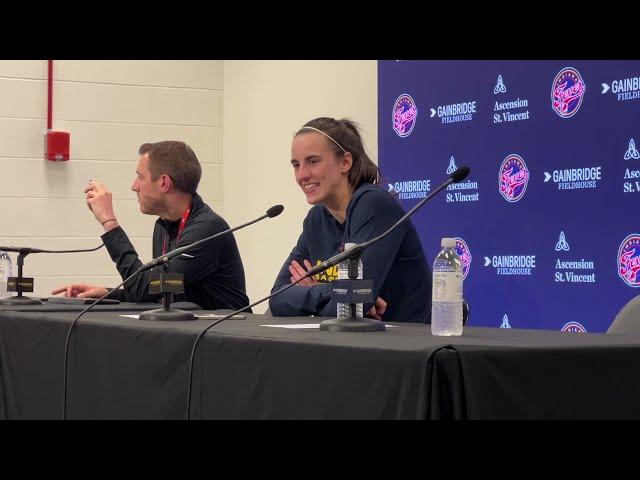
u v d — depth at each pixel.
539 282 3.55
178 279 2.03
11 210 4.93
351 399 1.25
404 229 2.20
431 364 1.13
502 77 3.71
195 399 1.57
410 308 2.23
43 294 4.98
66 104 5.07
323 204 2.41
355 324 1.59
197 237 2.94
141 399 1.71
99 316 2.08
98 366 1.86
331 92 4.71
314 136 2.37
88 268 5.08
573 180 3.42
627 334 1.54
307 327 1.70
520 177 3.64
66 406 1.97
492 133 3.76
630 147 3.21
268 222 5.16
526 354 1.18
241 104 5.38
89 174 5.11
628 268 3.21
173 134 5.37
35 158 4.99
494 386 1.15
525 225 3.61
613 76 3.27
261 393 1.42
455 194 3.93
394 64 4.26
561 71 3.47
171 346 1.63
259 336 1.45
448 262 1.53
